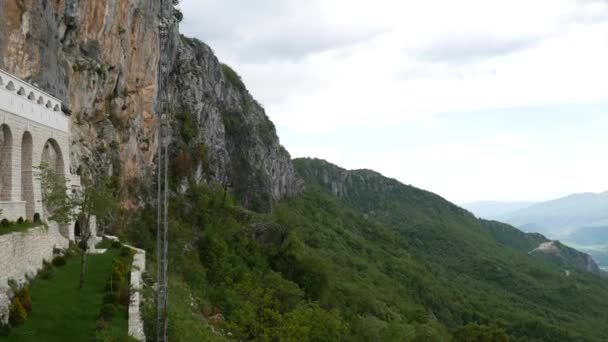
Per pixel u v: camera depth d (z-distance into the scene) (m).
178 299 47.19
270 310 50.41
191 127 105.94
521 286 181.75
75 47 60.38
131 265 45.94
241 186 138.38
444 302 134.12
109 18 65.31
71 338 28.67
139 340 29.50
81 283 36.00
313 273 89.44
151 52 78.69
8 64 43.53
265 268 86.88
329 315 57.09
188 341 35.28
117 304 34.03
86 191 41.28
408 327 78.94
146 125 79.00
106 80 66.62
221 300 58.56
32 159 41.62
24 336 27.58
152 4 78.25
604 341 122.06
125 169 71.75
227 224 94.31
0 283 29.77
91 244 51.72
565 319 150.50
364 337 70.31
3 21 42.72
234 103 150.75
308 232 144.88
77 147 58.72
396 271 145.50
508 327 126.81
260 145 155.12
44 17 49.56
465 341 74.44
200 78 114.94
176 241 70.19
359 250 156.50
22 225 36.25
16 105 38.94
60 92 53.50
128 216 70.19
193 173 101.44
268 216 109.81
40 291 34.03
